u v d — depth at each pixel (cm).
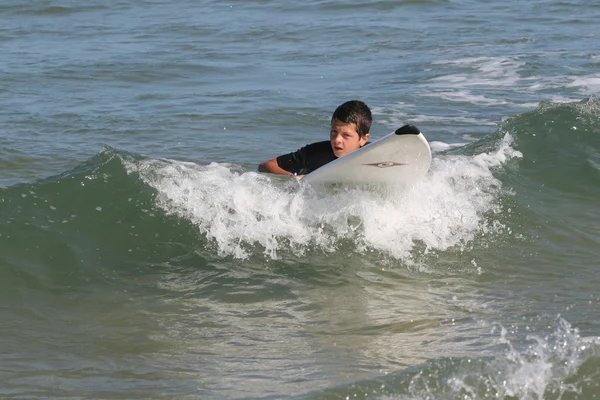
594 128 3378
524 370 1706
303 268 2361
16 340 1919
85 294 2162
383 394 1633
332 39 6531
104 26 7144
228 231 2475
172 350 1898
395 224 2559
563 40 6356
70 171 2670
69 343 1920
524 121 3434
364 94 4681
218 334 1984
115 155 2697
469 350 1886
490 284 2305
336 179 2536
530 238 2600
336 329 2019
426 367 1708
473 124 4062
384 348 1909
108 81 4938
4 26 7138
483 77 5147
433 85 4925
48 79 4922
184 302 2150
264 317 2083
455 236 2566
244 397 1677
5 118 3991
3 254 2277
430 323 2050
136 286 2220
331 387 1653
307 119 4119
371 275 2338
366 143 2683
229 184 2606
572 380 1686
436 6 8044
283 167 2714
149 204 2534
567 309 2134
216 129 3906
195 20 7419
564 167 3102
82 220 2458
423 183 2742
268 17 7594
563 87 4862
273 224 2506
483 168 3034
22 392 1689
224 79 5072
